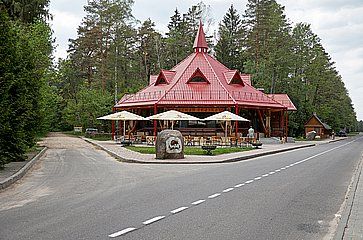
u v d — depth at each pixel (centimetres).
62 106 8231
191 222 875
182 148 2639
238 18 9988
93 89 7238
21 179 1631
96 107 6750
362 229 804
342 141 7319
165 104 4797
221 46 8656
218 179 1631
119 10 6900
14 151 1948
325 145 5381
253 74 7694
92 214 949
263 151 3412
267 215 959
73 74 8338
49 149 3719
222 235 772
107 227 823
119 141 4931
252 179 1636
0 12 1855
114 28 6994
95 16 7100
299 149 4222
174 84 5147
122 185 1453
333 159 2766
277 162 2505
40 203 1098
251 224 866
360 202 1096
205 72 5350
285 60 7544
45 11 3781
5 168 1873
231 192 1291
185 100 4847
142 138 4744
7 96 1784
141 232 785
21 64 2030
